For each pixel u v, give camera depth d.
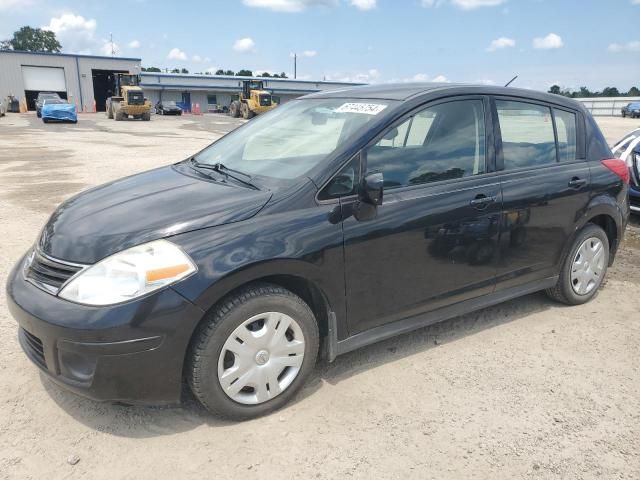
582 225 4.12
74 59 54.59
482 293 3.68
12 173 11.27
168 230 2.59
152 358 2.46
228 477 2.42
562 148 4.08
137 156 14.74
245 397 2.78
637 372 3.37
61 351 2.50
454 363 3.44
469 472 2.48
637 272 5.23
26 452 2.55
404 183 3.20
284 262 2.69
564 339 3.79
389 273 3.13
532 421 2.86
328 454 2.58
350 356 3.51
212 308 2.61
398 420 2.84
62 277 2.56
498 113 3.69
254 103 43.56
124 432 2.71
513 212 3.63
